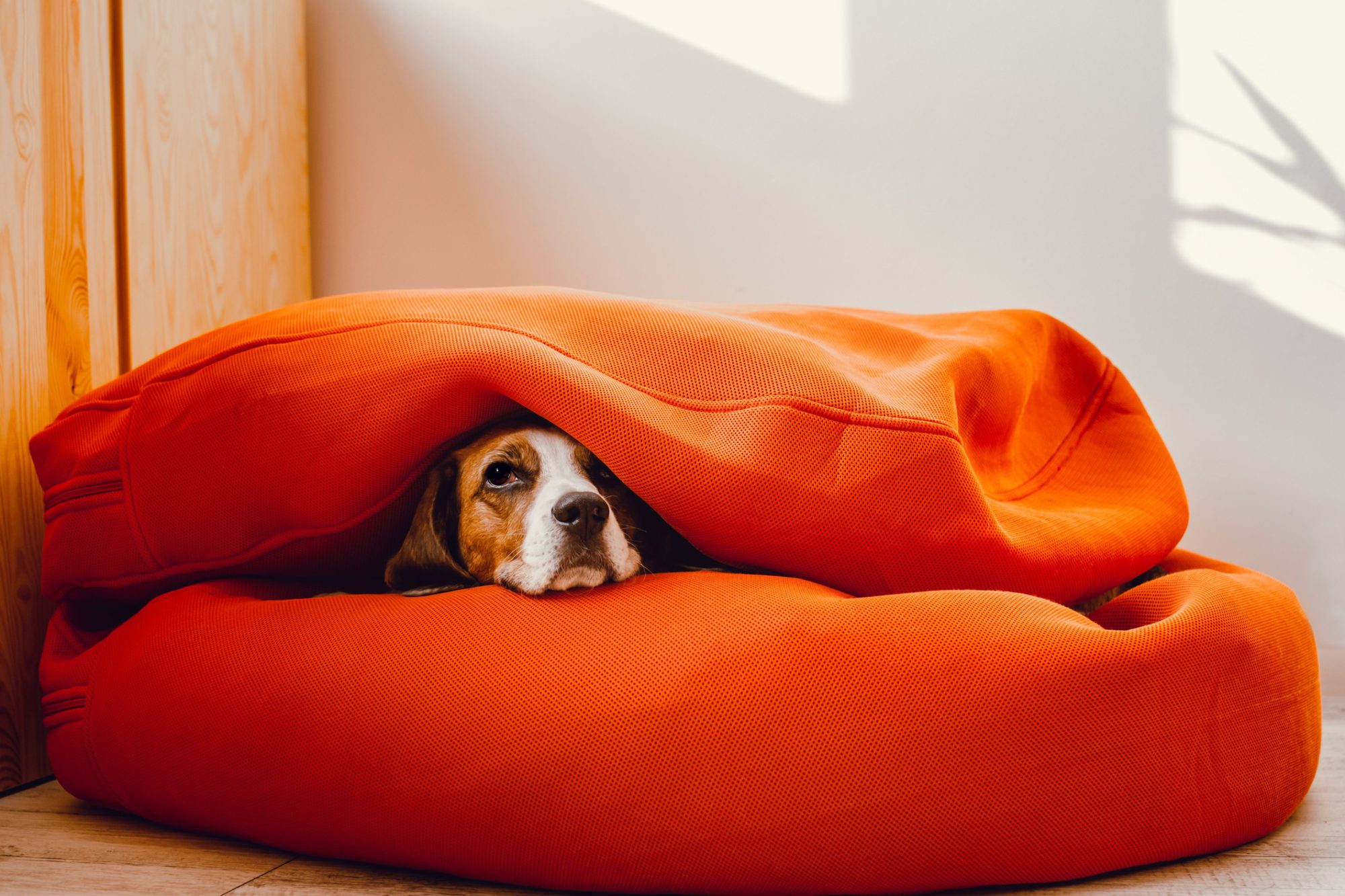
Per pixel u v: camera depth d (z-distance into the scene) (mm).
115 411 1665
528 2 3178
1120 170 2893
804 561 1455
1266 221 2811
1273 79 2799
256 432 1537
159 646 1445
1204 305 2852
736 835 1146
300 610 1396
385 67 3238
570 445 1640
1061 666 1198
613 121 3146
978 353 1820
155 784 1420
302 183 3188
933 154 2994
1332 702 2389
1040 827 1179
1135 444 2086
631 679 1194
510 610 1314
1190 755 1259
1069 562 1613
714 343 1518
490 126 3201
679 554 1793
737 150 3094
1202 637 1292
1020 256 2955
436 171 3229
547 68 3174
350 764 1246
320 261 3287
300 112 3182
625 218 3150
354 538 1643
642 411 1424
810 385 1471
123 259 2281
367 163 3256
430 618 1319
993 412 1813
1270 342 2814
